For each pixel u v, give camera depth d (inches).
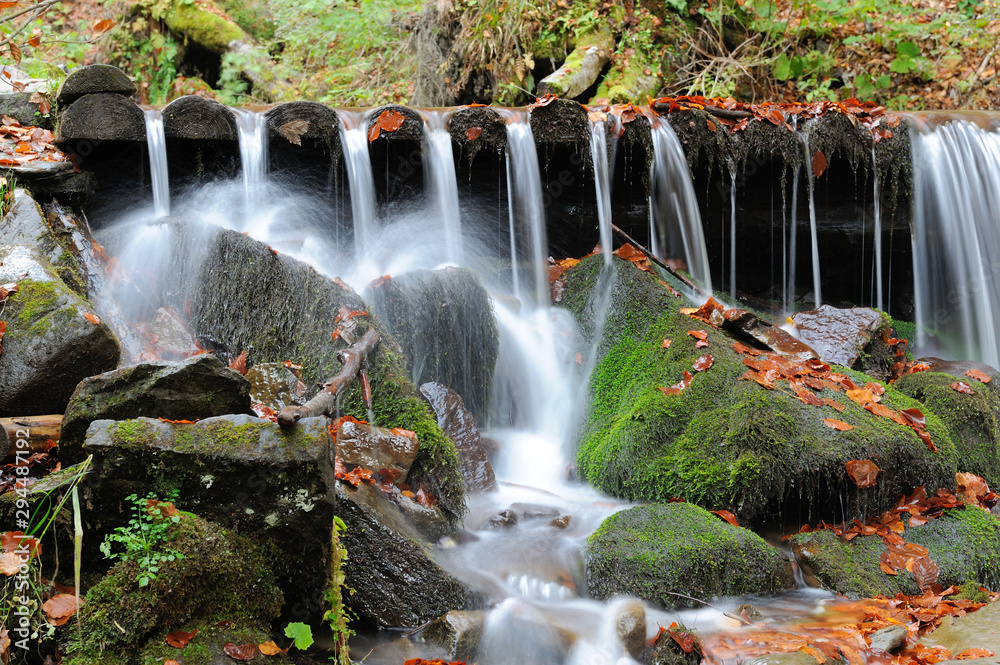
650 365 192.4
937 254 250.1
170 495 105.0
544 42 323.3
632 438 174.7
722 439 165.2
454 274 196.5
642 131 223.1
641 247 225.0
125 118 197.3
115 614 98.0
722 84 335.9
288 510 107.1
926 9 385.4
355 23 360.2
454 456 158.7
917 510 163.3
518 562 145.2
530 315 221.3
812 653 116.8
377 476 145.6
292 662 107.7
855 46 363.3
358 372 161.6
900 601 140.2
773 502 159.8
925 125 242.5
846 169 247.3
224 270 178.5
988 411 193.8
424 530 144.1
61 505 100.6
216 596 104.7
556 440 202.8
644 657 125.2
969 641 123.4
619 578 138.9
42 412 139.0
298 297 173.0
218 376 117.3
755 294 260.7
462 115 216.2
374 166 222.1
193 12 358.0
